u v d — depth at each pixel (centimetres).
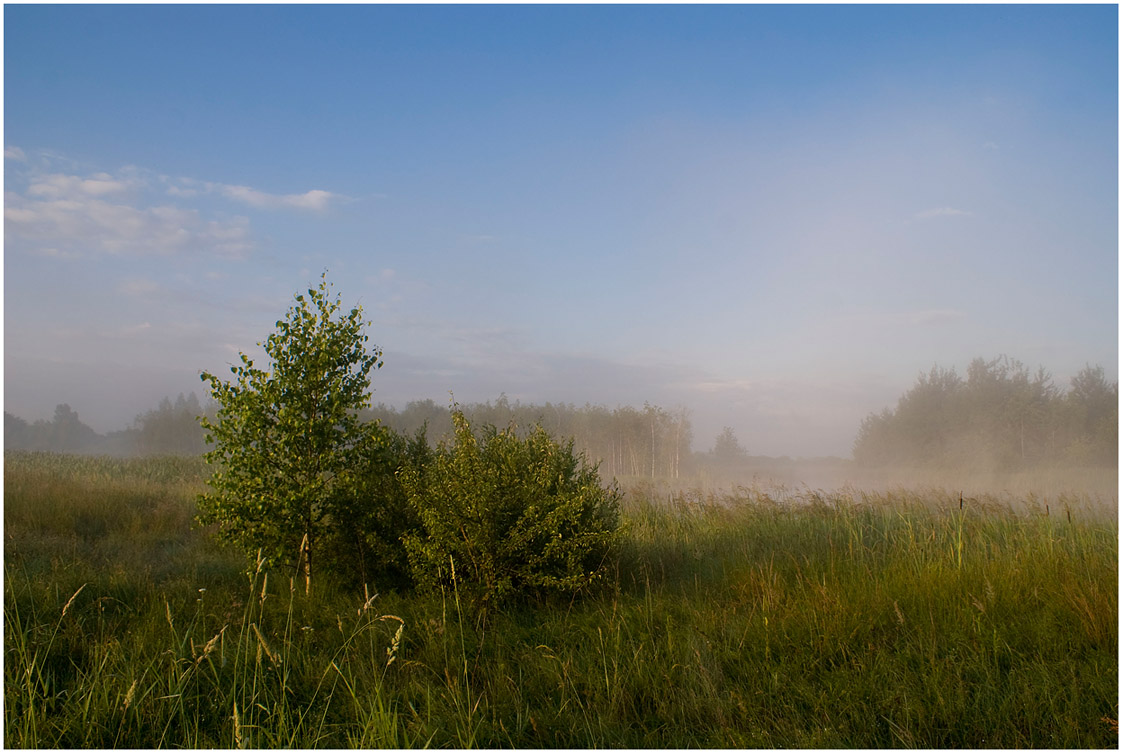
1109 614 516
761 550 907
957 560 738
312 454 740
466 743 385
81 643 537
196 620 573
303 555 716
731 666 490
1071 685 423
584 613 630
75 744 390
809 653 497
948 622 538
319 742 393
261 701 445
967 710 403
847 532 997
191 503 1417
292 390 734
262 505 698
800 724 402
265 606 644
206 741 393
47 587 662
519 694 450
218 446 736
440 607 620
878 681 444
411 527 744
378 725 385
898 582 633
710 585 733
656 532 1105
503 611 636
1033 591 589
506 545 639
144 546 1010
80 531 1121
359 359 783
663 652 513
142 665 482
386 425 797
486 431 843
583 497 676
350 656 518
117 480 1883
